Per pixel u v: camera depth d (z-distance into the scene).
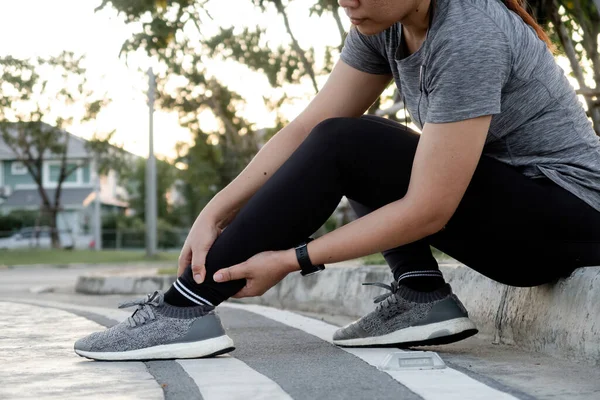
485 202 2.22
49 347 2.77
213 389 1.93
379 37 2.38
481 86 2.09
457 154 2.10
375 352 2.49
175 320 2.39
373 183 2.26
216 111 21.61
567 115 2.27
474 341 2.75
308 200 2.24
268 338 2.95
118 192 53.41
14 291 9.12
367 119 2.31
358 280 4.01
